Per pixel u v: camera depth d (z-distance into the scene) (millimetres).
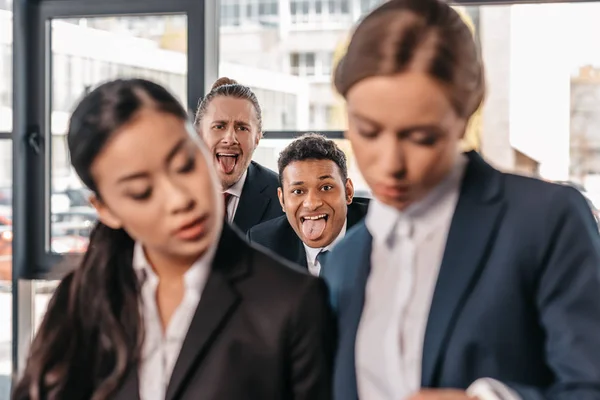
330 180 2111
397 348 817
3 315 3973
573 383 725
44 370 898
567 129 3141
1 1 3924
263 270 887
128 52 3773
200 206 783
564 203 784
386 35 694
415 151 706
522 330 775
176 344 866
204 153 805
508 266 778
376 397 837
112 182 778
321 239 2123
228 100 2820
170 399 843
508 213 799
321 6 3307
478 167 833
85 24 3824
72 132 793
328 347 873
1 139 3957
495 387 727
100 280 892
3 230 3961
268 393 847
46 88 3904
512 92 3135
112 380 864
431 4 718
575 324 746
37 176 3938
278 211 2830
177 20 3689
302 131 3418
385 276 869
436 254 829
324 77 3361
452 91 689
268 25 3439
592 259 764
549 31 3125
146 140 763
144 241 813
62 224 3914
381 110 692
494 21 3158
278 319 853
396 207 764
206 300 861
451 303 789
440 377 784
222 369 843
